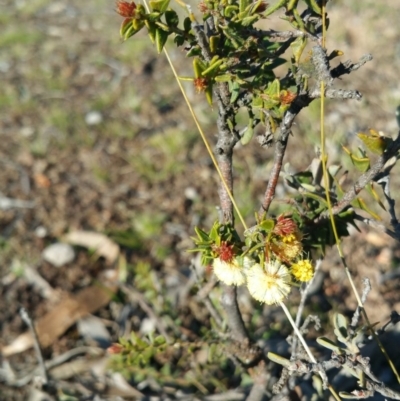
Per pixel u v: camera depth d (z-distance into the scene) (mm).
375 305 286
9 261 323
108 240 327
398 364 228
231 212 166
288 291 136
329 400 198
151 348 197
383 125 412
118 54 537
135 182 378
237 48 129
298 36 131
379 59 495
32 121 445
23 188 376
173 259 320
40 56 546
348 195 158
